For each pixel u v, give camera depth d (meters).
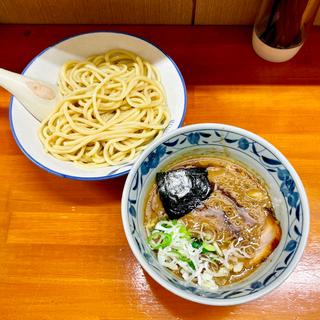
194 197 0.38
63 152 0.45
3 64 0.52
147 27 0.54
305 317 0.37
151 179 0.38
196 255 0.36
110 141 0.45
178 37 0.53
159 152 0.37
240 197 0.38
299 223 0.33
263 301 0.38
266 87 0.49
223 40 0.52
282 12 0.44
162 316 0.38
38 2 0.50
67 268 0.40
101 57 0.50
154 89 0.48
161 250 0.36
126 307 0.38
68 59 0.49
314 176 0.44
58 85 0.49
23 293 0.39
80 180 0.42
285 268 0.32
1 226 0.43
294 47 0.48
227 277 0.35
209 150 0.39
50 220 0.43
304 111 0.47
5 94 0.50
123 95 0.47
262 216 0.37
